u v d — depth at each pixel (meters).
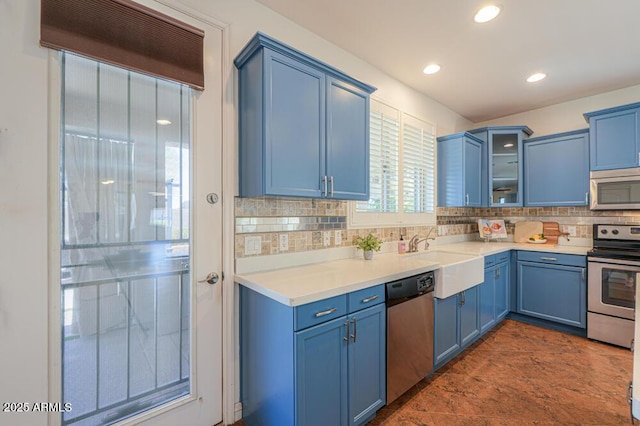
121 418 1.40
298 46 2.02
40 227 1.20
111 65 1.33
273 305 1.45
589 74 2.71
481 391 1.99
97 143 1.33
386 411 1.80
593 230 2.90
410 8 1.85
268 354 1.50
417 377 1.95
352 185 1.98
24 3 1.16
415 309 1.94
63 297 1.25
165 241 1.52
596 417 1.74
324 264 2.11
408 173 2.99
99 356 1.34
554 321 3.01
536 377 2.16
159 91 1.49
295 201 2.05
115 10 1.33
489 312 2.86
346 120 1.94
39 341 1.20
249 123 1.66
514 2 1.78
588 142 3.04
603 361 2.38
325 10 1.88
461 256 2.68
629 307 2.56
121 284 1.40
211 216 1.66
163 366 1.52
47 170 1.21
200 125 1.62
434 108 3.34
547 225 3.52
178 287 1.57
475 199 3.37
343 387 1.52
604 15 1.89
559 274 2.98
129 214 1.42
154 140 1.48
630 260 2.54
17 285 1.16
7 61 1.13
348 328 1.54
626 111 2.72
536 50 2.31
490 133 3.47
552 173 3.29
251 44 1.56
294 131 1.65
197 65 1.57
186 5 1.57
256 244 1.84
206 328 1.65
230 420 1.73
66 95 1.25
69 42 1.21
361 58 2.45
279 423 1.42
